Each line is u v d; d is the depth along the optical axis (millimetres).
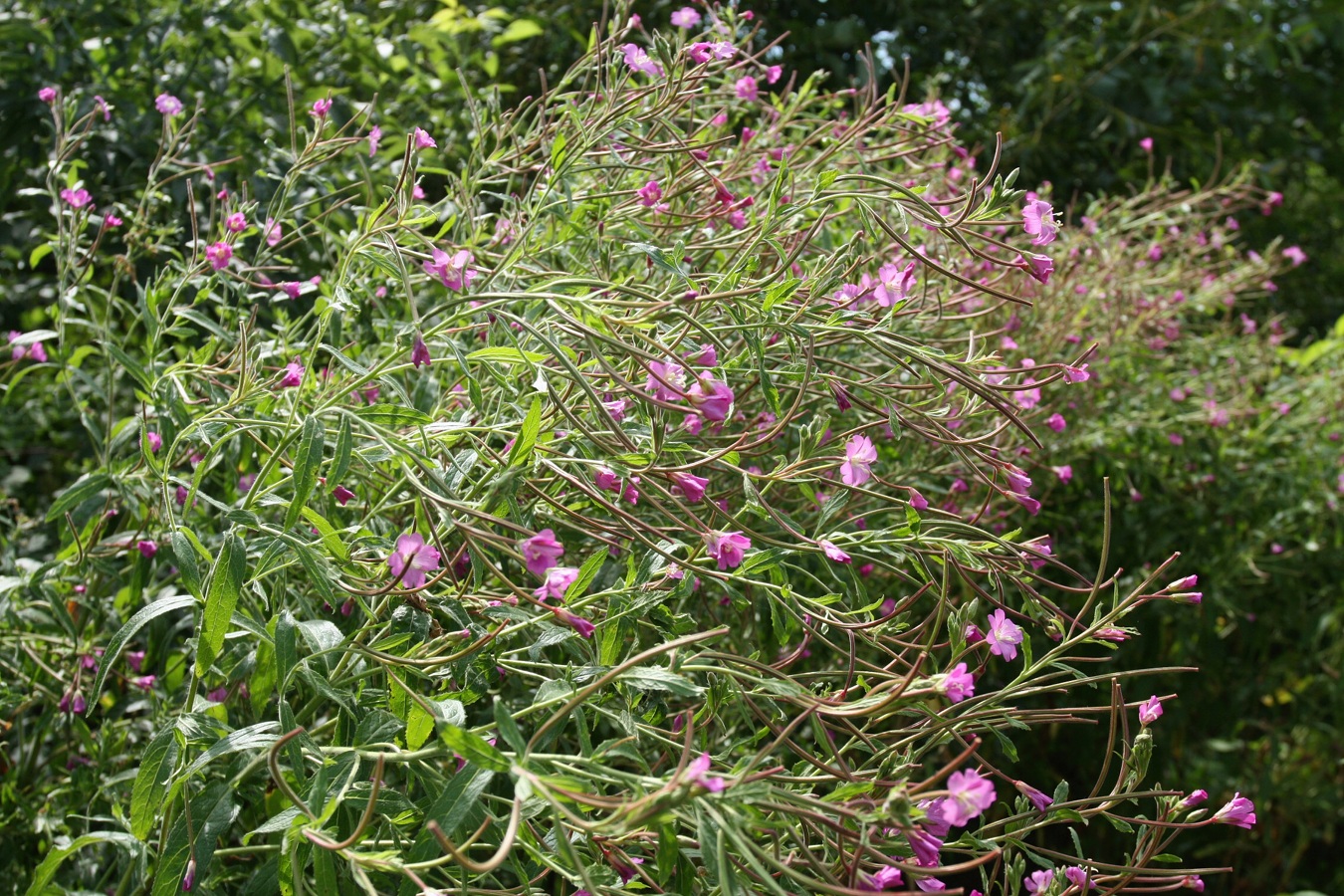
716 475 2029
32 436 3672
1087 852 3340
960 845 1558
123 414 2719
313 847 1340
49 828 1932
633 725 1436
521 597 1420
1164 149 5684
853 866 1197
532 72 4223
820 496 2113
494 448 1754
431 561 1349
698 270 2150
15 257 3273
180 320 2273
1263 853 3916
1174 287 3551
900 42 5297
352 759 1394
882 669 1491
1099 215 3629
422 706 1322
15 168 3199
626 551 1618
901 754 1719
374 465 1732
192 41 3145
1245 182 4594
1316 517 3650
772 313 1571
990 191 1573
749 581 1505
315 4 3424
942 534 1794
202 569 1764
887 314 1682
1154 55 5824
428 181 3248
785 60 4887
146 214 2344
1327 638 3922
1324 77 6617
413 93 3191
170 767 1445
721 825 1123
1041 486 3182
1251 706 3771
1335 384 3738
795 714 1974
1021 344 2938
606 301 1591
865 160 2248
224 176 2936
